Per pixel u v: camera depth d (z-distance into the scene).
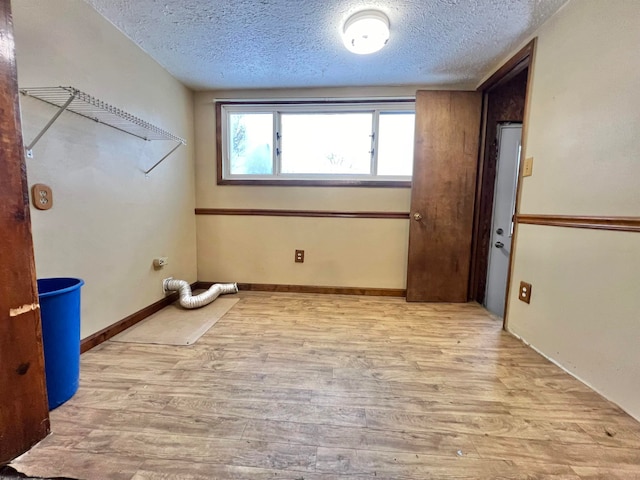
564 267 1.57
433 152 2.62
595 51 1.39
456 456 0.99
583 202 1.46
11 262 0.92
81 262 1.65
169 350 1.72
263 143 2.92
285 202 2.92
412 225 2.70
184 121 2.71
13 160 0.92
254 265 3.03
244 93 2.80
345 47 2.01
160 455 0.97
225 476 0.90
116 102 1.85
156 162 2.32
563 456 1.00
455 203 2.66
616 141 1.28
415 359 1.66
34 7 1.34
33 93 1.34
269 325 2.12
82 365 1.53
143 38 1.93
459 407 1.24
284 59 2.20
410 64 2.27
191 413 1.18
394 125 2.80
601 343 1.34
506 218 2.73
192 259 2.95
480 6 1.59
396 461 0.97
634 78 1.21
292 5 1.59
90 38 1.64
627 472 0.94
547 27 1.71
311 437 1.07
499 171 2.70
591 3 1.41
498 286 2.79
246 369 1.52
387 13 1.65
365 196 2.86
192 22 1.75
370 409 1.22
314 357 1.66
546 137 1.73
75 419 1.13
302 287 3.01
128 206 2.02
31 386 0.99
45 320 1.15
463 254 2.71
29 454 0.97
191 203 2.90
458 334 2.01
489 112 2.64
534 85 1.84
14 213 0.93
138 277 2.14
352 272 2.95
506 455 1.00
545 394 1.34
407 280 2.74
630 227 1.21
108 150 1.82
